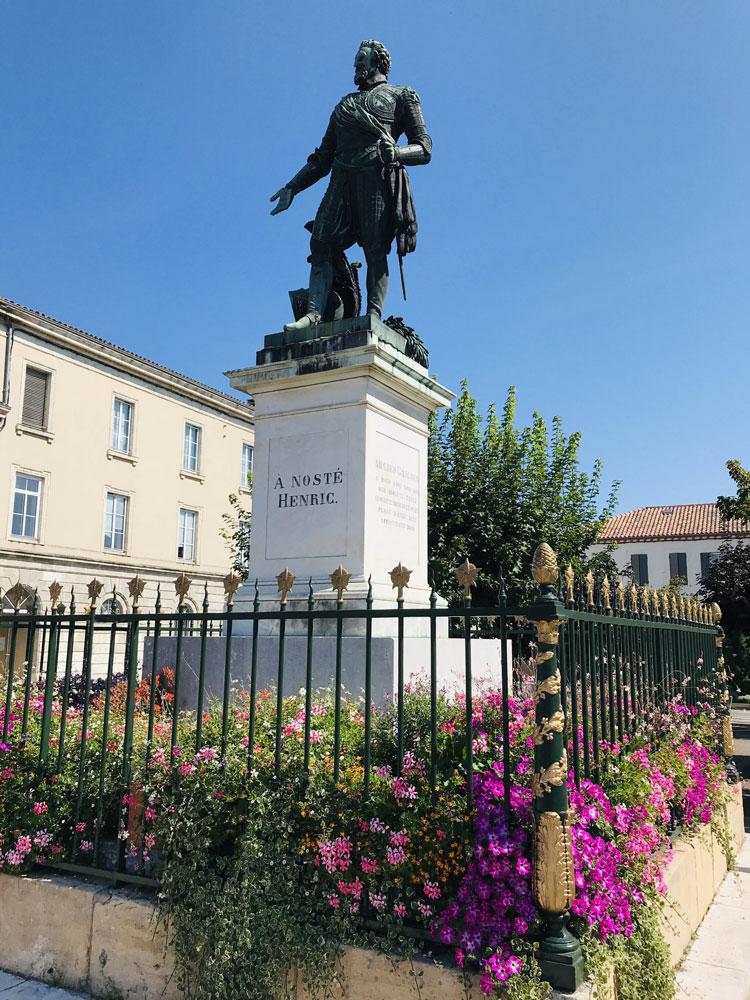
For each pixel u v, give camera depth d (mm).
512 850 2756
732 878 5562
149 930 3324
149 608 27406
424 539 6582
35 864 3865
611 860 2895
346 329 6242
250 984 2963
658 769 4004
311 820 3154
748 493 14078
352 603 5469
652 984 2916
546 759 2736
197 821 3303
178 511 29297
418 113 6938
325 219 6902
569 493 14508
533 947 2621
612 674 3844
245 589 6016
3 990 3443
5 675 5484
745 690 16766
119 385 27094
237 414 32312
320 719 3967
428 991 2740
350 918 2932
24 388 23859
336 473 5906
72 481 25047
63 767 3967
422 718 3820
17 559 23172
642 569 50750
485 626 6898
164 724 4480
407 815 2969
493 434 13125
